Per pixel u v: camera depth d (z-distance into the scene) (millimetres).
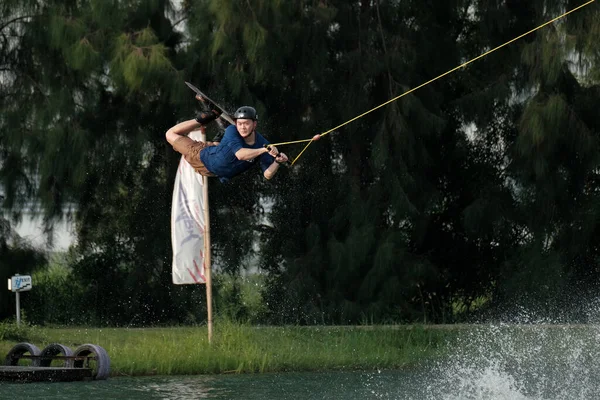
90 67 75750
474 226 79875
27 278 66750
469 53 86562
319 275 79812
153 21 82188
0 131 80875
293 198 82562
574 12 75125
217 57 77312
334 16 77625
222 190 82125
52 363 54688
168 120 81812
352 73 80188
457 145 84875
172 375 52969
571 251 79750
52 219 81875
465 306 87812
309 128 81438
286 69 81438
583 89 81312
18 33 82188
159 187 83062
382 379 51562
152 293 82375
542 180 78000
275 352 58562
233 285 82625
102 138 80625
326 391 46406
